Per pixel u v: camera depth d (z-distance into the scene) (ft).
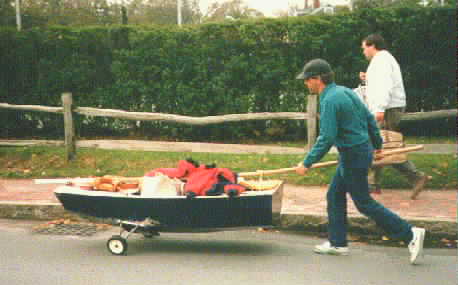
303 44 33.68
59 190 17.43
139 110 36.11
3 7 49.11
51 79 36.17
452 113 27.89
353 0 39.50
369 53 22.47
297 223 20.16
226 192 16.03
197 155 29.55
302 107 34.42
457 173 24.93
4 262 16.31
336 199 16.98
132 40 35.29
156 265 15.94
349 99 16.01
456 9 33.32
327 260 16.49
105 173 27.68
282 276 14.94
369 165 16.22
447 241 18.63
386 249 17.76
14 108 30.22
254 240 18.89
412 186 23.66
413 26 33.47
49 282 14.51
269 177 26.05
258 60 34.22
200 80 35.01
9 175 27.76
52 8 49.96
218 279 14.70
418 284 14.32
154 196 16.52
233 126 35.22
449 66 34.04
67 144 29.32
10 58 36.27
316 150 16.17
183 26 35.14
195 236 19.36
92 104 36.37
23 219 21.93
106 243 18.44
